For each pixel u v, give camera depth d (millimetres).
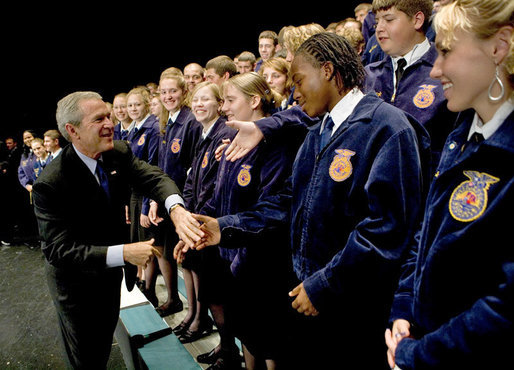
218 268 1780
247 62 3324
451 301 670
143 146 2959
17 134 8617
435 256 676
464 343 575
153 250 1460
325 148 1035
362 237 901
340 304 974
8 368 2438
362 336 1063
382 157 906
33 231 5844
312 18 7016
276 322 1391
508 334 534
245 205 1499
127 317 2328
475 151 634
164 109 2586
